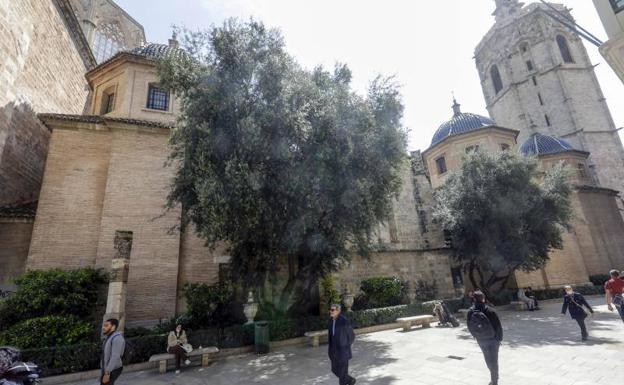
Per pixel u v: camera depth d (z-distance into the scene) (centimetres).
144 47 2097
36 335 982
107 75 1962
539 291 2389
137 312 1402
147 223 1540
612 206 3180
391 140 1311
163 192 1606
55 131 1585
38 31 1733
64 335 1017
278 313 1402
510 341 1059
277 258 1305
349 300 1569
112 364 563
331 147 1162
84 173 1573
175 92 1236
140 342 1015
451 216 2039
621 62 715
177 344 949
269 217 1105
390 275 1991
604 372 685
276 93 1123
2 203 1520
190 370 943
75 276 1244
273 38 1195
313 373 840
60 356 918
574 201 2967
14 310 1119
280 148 1073
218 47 1141
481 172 1975
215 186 1003
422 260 2108
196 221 1234
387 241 2136
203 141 1062
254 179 1006
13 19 1485
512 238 1933
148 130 1662
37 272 1250
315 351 1128
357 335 1404
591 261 2825
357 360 942
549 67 4559
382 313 1584
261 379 815
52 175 1515
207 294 1366
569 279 2638
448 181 2216
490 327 622
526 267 2095
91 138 1636
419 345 1105
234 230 1118
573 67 4544
